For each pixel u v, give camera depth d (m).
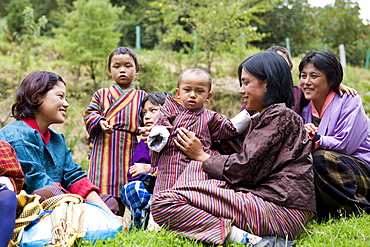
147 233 2.69
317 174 3.40
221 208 2.74
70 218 2.63
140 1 16.69
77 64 10.05
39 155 3.07
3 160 2.59
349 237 2.88
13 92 9.23
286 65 3.14
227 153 3.40
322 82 3.69
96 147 4.03
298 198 2.81
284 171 2.87
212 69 10.84
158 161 3.31
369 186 3.55
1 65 10.67
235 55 11.19
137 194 3.34
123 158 3.99
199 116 3.29
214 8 9.09
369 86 11.84
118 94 4.16
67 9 17.78
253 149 2.86
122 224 2.91
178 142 3.19
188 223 2.74
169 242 2.62
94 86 10.02
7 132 3.02
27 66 8.96
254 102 3.13
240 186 2.96
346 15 18.36
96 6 10.23
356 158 3.69
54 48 12.31
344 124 3.66
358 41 18.78
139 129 3.83
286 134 2.90
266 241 2.64
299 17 17.52
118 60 4.18
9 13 15.88
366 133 3.75
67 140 7.32
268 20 17.22
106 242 2.58
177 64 10.74
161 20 15.16
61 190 2.98
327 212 3.51
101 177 3.94
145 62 10.21
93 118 3.95
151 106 3.97
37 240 2.52
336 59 3.70
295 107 3.93
